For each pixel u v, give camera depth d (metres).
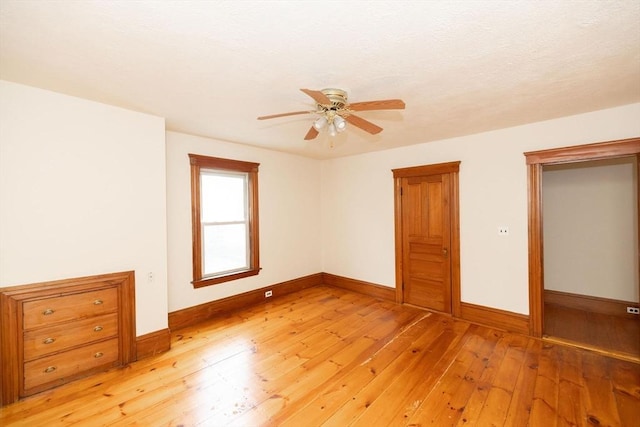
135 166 2.81
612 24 1.48
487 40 1.62
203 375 2.53
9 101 2.18
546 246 4.37
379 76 2.06
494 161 3.49
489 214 3.54
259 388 2.35
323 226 5.52
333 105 2.11
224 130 3.47
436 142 3.98
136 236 2.82
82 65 1.91
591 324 3.55
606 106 2.71
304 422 1.97
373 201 4.76
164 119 3.01
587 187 4.04
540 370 2.56
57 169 2.39
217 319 3.80
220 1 1.29
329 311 4.09
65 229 2.43
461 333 3.35
